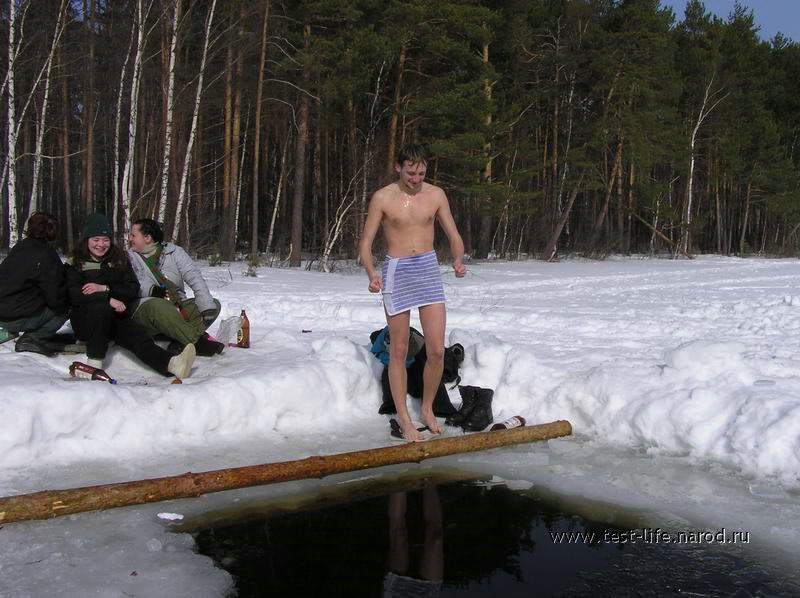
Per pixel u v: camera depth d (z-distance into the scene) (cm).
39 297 513
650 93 3462
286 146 3002
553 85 3553
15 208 1752
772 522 351
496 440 453
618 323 900
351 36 2467
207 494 375
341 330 812
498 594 283
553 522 353
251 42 2377
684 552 321
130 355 535
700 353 491
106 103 2911
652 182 4200
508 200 3100
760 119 4719
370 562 309
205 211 3047
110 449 416
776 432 412
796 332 823
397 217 464
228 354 567
